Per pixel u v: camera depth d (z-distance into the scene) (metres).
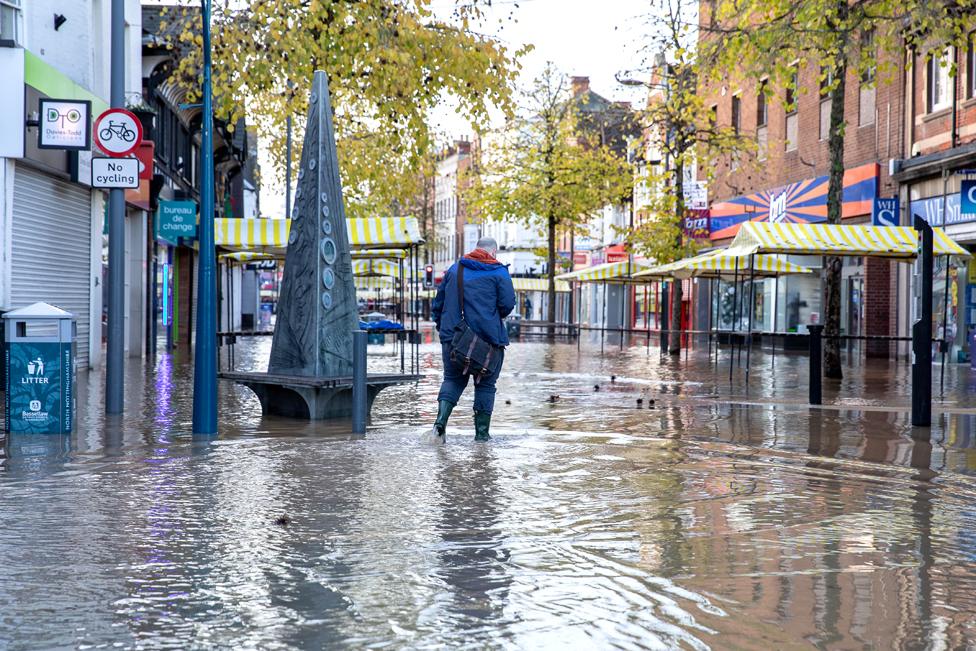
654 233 33.09
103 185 12.30
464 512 6.67
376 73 19.30
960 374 22.38
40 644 4.10
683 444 10.13
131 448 9.52
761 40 17.44
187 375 19.98
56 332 10.63
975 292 25.58
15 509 6.69
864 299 30.08
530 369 23.97
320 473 8.10
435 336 48.91
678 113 31.95
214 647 4.08
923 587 5.00
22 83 16.97
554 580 5.09
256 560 5.43
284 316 12.69
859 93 30.88
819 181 33.19
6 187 17.00
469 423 11.86
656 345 41.72
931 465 8.98
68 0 20.33
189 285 40.44
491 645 4.12
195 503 6.90
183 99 34.03
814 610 4.62
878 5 16.98
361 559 5.46
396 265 35.31
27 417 10.62
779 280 38.28
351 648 4.08
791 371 23.83
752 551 5.71
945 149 26.17
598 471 8.34
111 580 5.04
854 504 7.11
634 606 4.66
